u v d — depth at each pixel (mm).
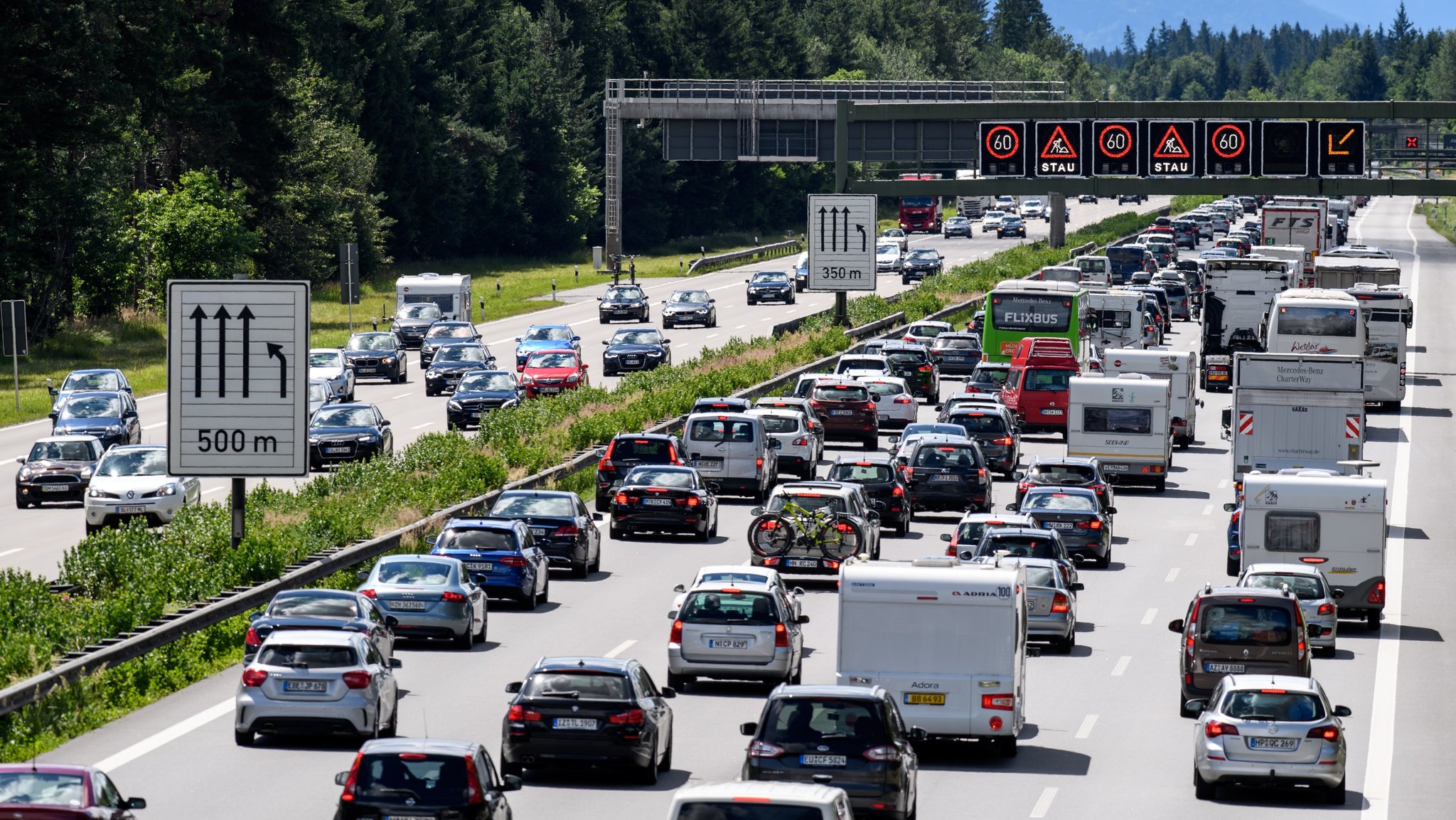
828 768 67812
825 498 136125
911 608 85125
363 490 152125
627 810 74250
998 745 86875
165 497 151000
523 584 121750
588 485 179625
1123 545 158375
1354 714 100375
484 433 188000
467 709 93875
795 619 104188
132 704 93688
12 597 101062
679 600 127875
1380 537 127312
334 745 85438
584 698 77625
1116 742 92062
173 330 120688
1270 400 170500
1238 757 79125
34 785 55469
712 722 93188
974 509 167000
